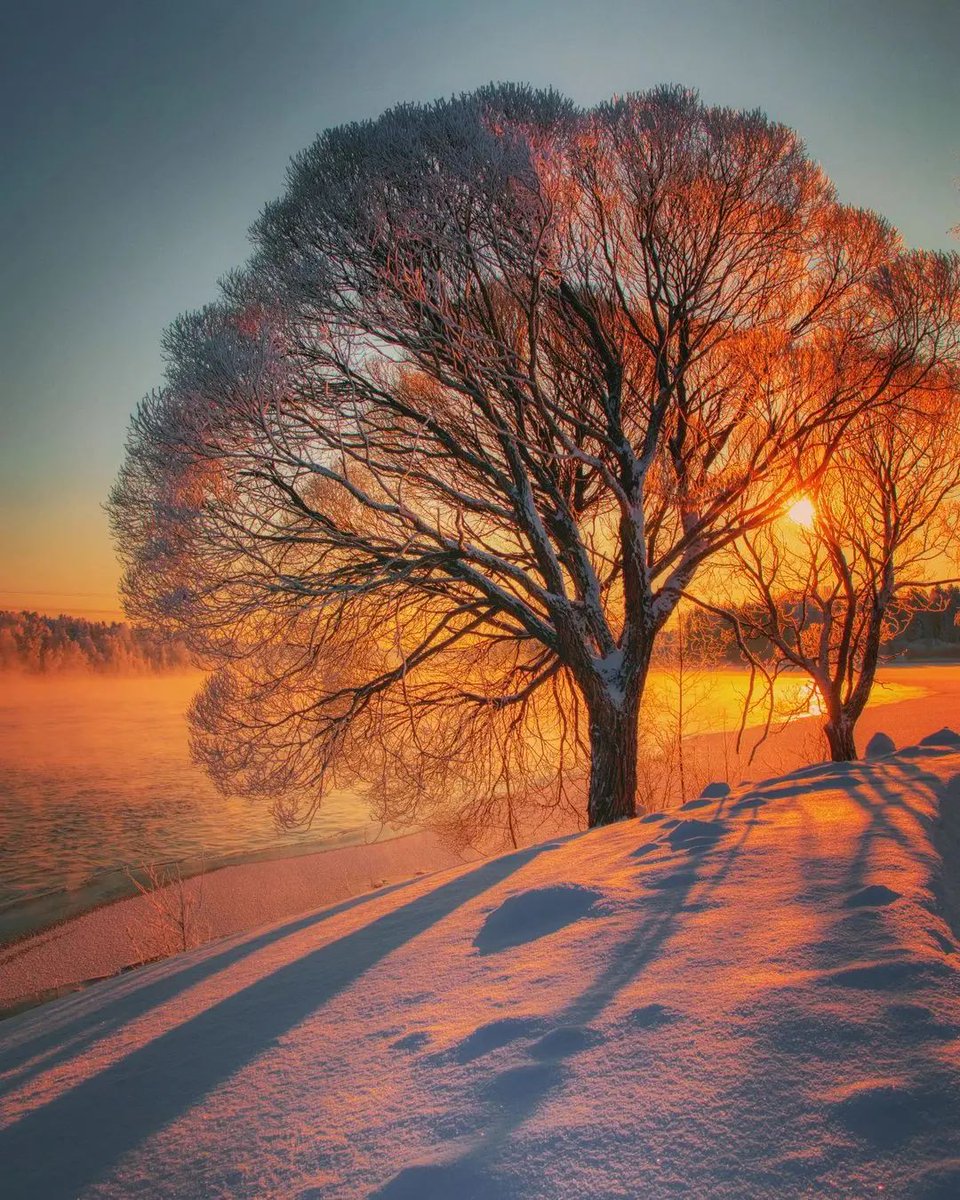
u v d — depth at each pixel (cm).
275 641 960
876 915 283
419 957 362
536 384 909
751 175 915
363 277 925
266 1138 212
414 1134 191
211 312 910
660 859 446
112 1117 252
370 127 916
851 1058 183
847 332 979
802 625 1359
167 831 2339
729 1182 147
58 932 1420
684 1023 218
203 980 432
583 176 912
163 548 838
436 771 1148
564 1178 158
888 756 862
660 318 1028
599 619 1040
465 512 1099
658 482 1078
